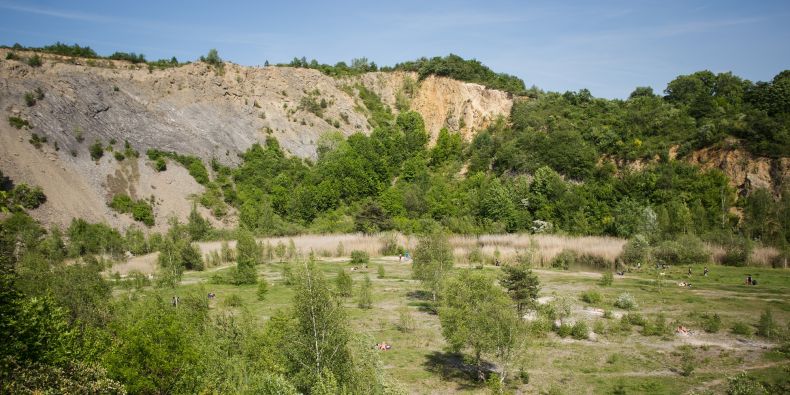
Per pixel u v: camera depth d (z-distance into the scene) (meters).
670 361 34.56
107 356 22.75
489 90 138.12
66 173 93.06
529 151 112.12
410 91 155.75
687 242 74.12
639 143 103.12
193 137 117.31
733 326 41.50
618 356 35.47
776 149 87.62
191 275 68.62
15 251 60.19
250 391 22.44
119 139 106.88
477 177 109.81
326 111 144.00
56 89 105.38
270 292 55.53
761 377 31.36
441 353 36.34
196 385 22.91
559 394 29.09
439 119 144.50
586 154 105.25
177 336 23.53
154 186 101.19
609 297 51.75
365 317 45.34
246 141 124.44
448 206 103.69
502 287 41.94
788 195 80.00
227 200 106.12
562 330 40.16
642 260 71.25
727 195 87.19
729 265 70.88
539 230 91.69
